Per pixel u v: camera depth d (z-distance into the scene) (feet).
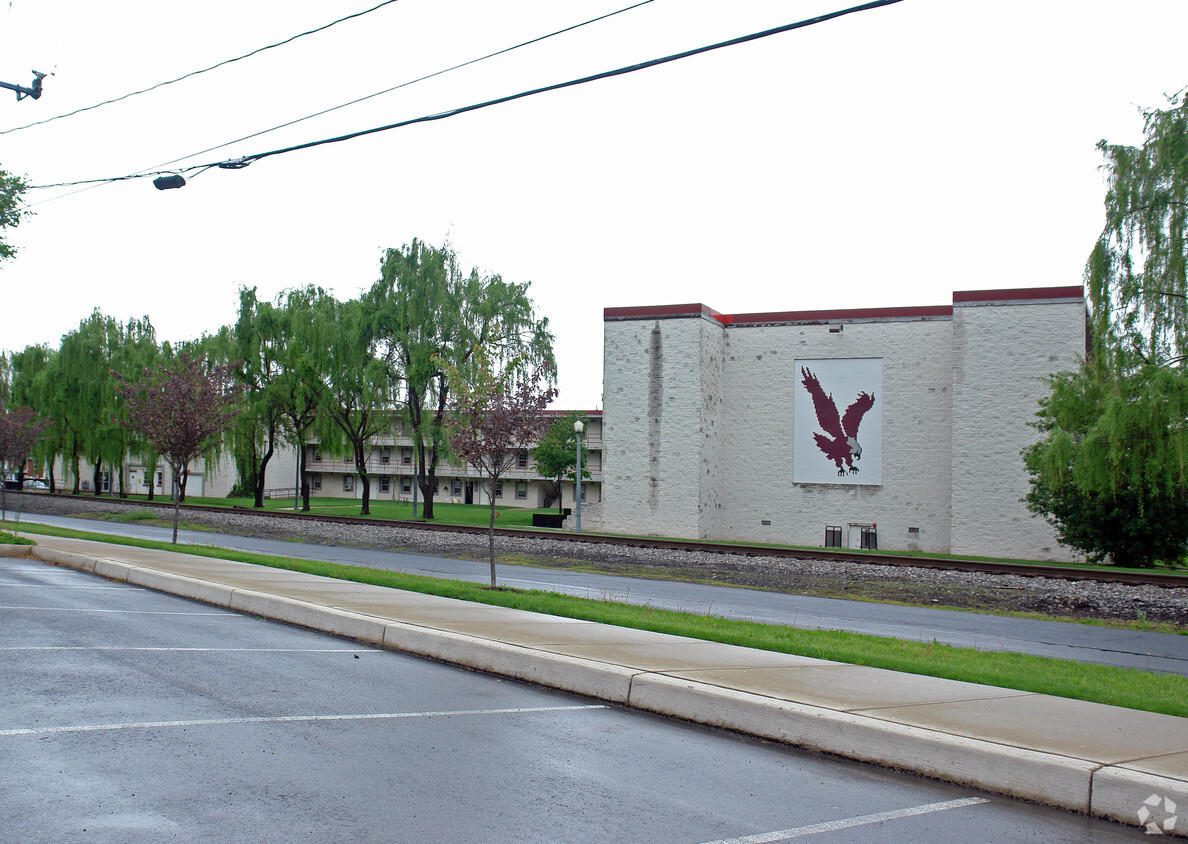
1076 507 89.56
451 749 19.17
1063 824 15.98
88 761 17.07
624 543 89.10
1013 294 106.22
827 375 119.44
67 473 241.96
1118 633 47.75
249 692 23.52
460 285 140.87
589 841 14.28
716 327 124.16
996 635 45.14
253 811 14.89
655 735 21.15
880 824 15.61
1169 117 68.18
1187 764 17.33
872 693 23.38
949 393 113.09
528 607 40.27
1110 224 70.79
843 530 117.08
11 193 76.69
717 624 38.09
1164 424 66.54
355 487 261.24
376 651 30.73
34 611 35.83
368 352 143.64
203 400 71.05
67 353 187.73
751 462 122.72
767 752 20.04
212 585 41.86
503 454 50.85
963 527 105.91
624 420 122.62
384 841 13.89
